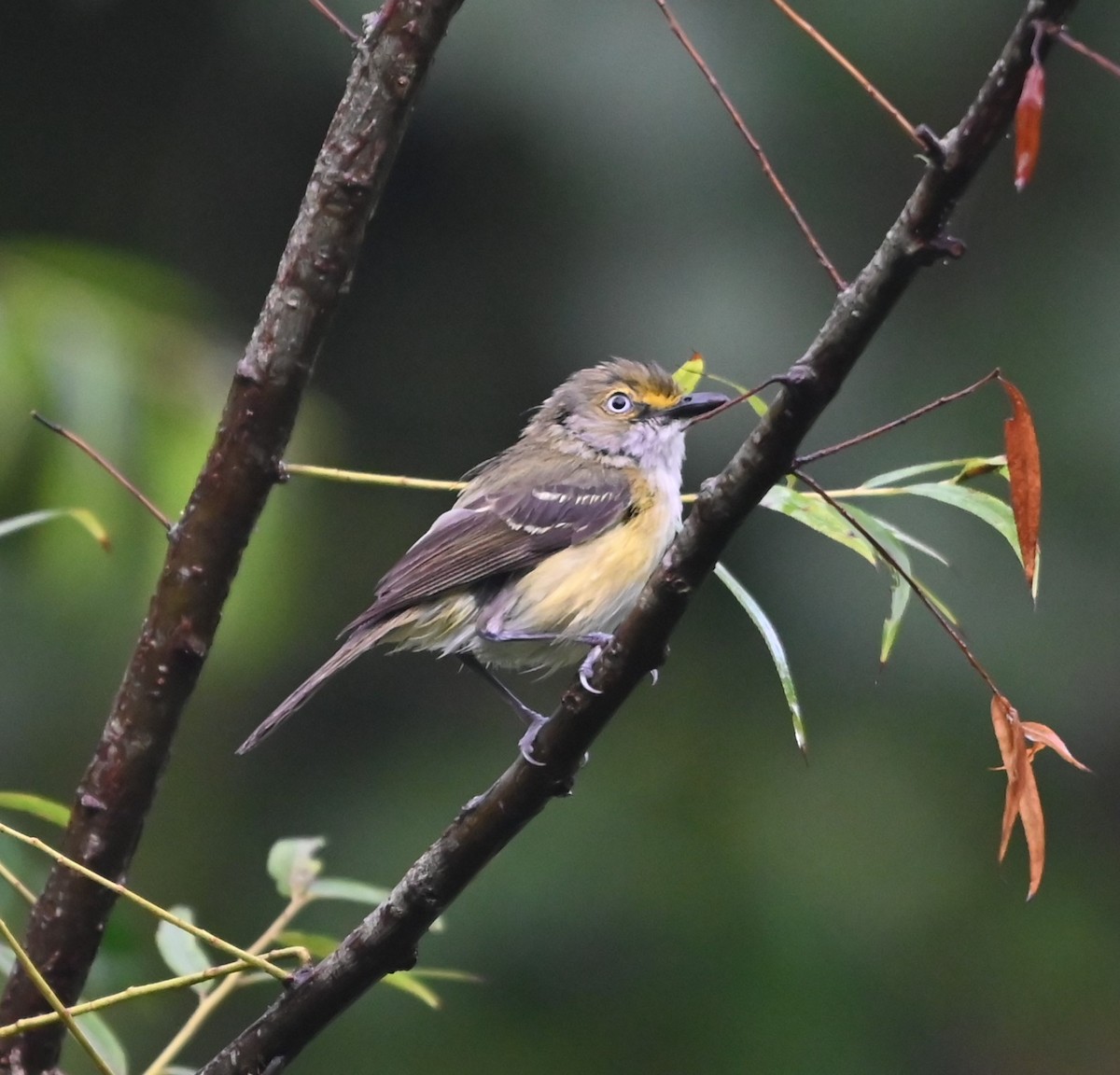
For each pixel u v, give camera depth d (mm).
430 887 5664
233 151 12953
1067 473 11969
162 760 6234
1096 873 12305
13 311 8742
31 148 13016
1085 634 11820
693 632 12812
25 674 11797
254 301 13109
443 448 13242
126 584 9539
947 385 12109
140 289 9281
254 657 10414
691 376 6848
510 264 12609
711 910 11961
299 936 6570
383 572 13141
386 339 13188
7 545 10531
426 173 12453
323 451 10609
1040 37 4293
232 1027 12164
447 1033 11773
